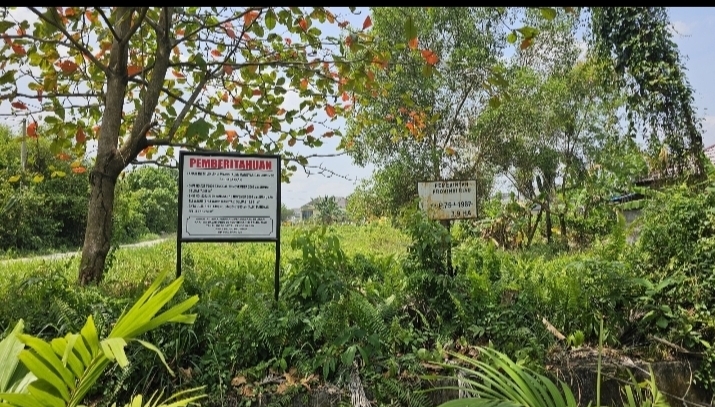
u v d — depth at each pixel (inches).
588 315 175.5
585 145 516.4
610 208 465.4
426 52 202.1
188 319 74.6
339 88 222.2
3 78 189.5
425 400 140.1
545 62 535.5
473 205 193.5
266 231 173.3
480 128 502.6
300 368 142.1
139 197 1044.5
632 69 419.5
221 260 299.3
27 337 64.0
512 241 474.0
